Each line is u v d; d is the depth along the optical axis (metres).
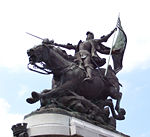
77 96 16.42
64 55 17.20
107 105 17.94
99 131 16.14
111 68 18.70
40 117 15.20
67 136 15.14
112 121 17.47
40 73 16.55
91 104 16.70
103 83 17.83
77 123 15.34
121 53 19.03
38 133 14.98
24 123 15.20
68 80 16.53
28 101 15.79
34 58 15.97
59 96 16.23
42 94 15.83
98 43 18.56
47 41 16.48
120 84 18.69
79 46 18.19
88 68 17.11
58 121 15.15
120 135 17.17
